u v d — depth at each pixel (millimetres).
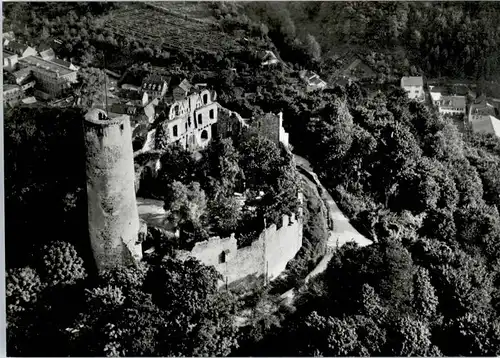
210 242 78938
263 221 85438
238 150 97062
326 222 98375
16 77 113625
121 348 69875
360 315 76812
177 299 72500
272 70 128625
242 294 82562
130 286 74375
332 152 108688
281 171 92625
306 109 115938
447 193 108562
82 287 78125
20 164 94938
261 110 114688
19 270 77250
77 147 96062
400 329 75812
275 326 77438
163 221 86688
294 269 87625
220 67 126312
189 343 70812
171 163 93812
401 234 97750
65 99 109938
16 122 99188
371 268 82312
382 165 112375
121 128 74062
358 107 123625
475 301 84625
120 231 77812
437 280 87188
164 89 113438
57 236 82938
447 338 80625
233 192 93688
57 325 75750
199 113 102875
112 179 75125
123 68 128375
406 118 127062
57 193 87875
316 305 80812
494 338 78750
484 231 102500
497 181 122875
